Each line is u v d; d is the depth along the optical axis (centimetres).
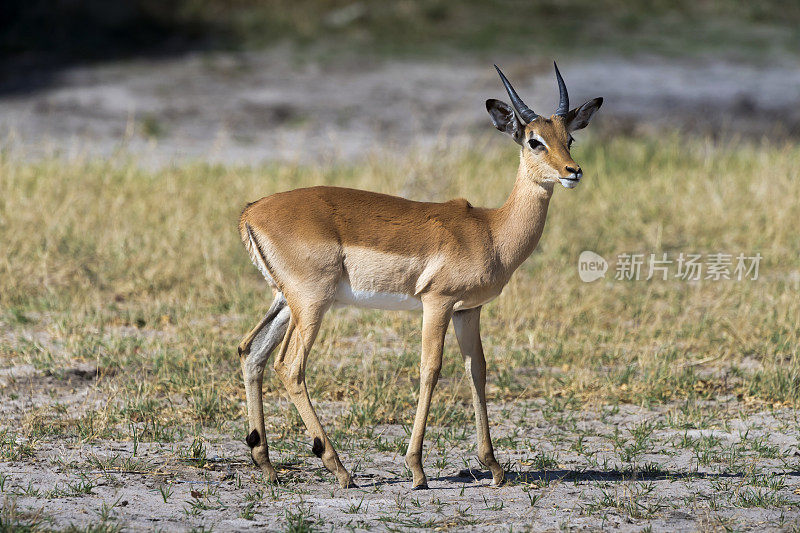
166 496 1409
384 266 1489
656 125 5562
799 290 2772
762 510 1397
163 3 7756
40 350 2177
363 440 1742
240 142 5125
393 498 1451
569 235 3341
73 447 1627
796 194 3656
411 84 6444
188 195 3525
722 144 4788
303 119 5650
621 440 1770
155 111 5647
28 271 2756
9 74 6309
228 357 2178
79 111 5556
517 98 1560
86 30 7244
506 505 1423
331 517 1352
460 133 5222
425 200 3528
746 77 6881
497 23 7856
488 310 2633
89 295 2631
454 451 1708
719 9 8575
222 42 7262
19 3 7450
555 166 1488
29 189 3422
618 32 7869
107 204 3353
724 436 1798
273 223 1490
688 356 2305
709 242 3306
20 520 1275
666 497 1457
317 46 7244
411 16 7838
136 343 2244
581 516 1370
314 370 2077
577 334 2441
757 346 2362
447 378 2122
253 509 1377
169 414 1822
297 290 1484
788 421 1889
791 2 8788
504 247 1530
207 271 2858
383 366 2169
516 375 2158
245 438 1725
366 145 5109
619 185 3984
